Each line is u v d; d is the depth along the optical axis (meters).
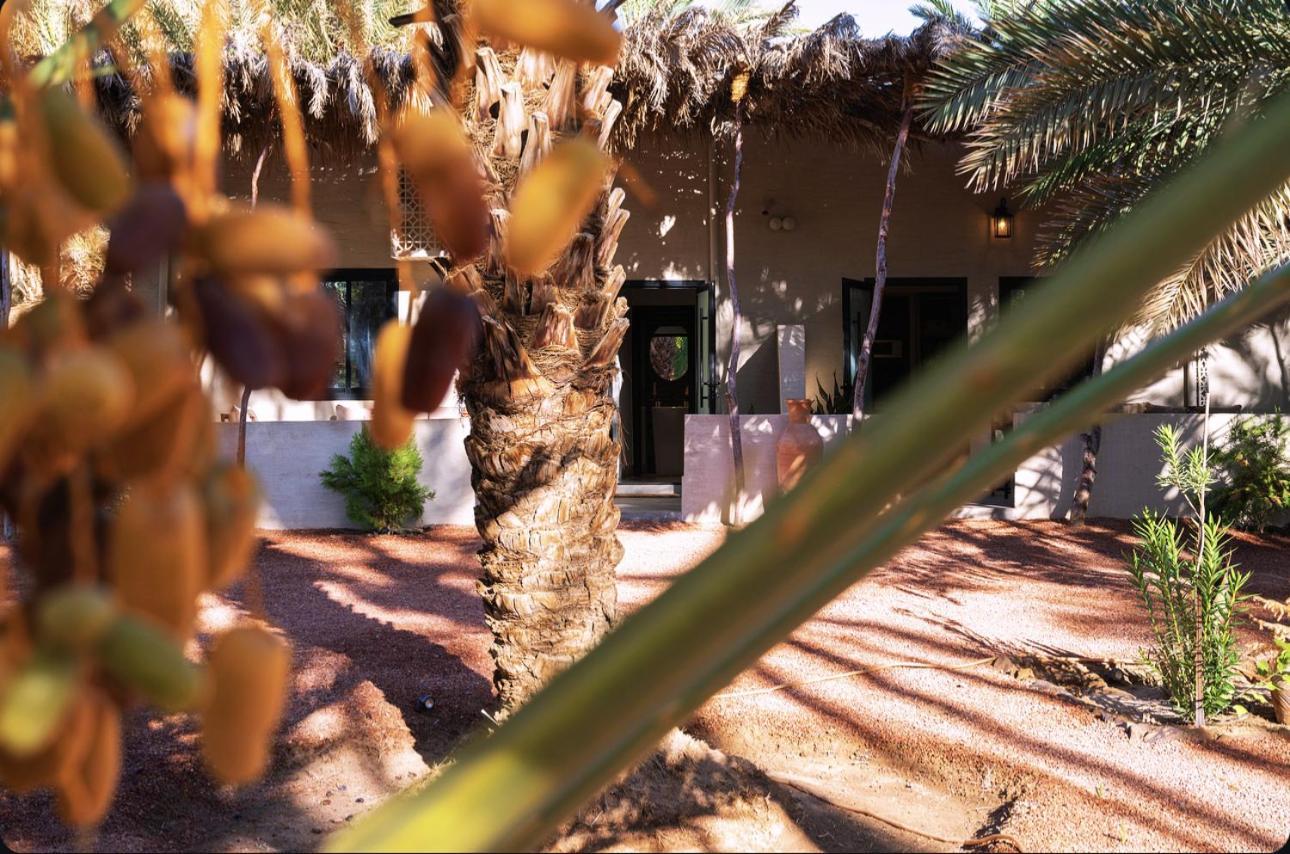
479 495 4.38
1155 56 6.94
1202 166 0.23
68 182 0.28
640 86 11.16
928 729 5.22
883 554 0.28
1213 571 5.41
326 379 0.31
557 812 0.29
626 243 14.47
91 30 0.32
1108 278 0.22
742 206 14.65
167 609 0.27
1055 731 5.23
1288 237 7.08
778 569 0.23
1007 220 14.53
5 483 0.26
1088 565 10.02
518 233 0.30
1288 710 5.26
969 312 14.76
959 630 7.29
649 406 16.73
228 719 0.26
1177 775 4.64
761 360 14.71
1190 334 0.29
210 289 0.30
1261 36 6.82
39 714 0.24
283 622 7.44
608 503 4.41
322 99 10.42
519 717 0.26
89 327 0.28
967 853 3.90
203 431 0.29
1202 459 5.80
